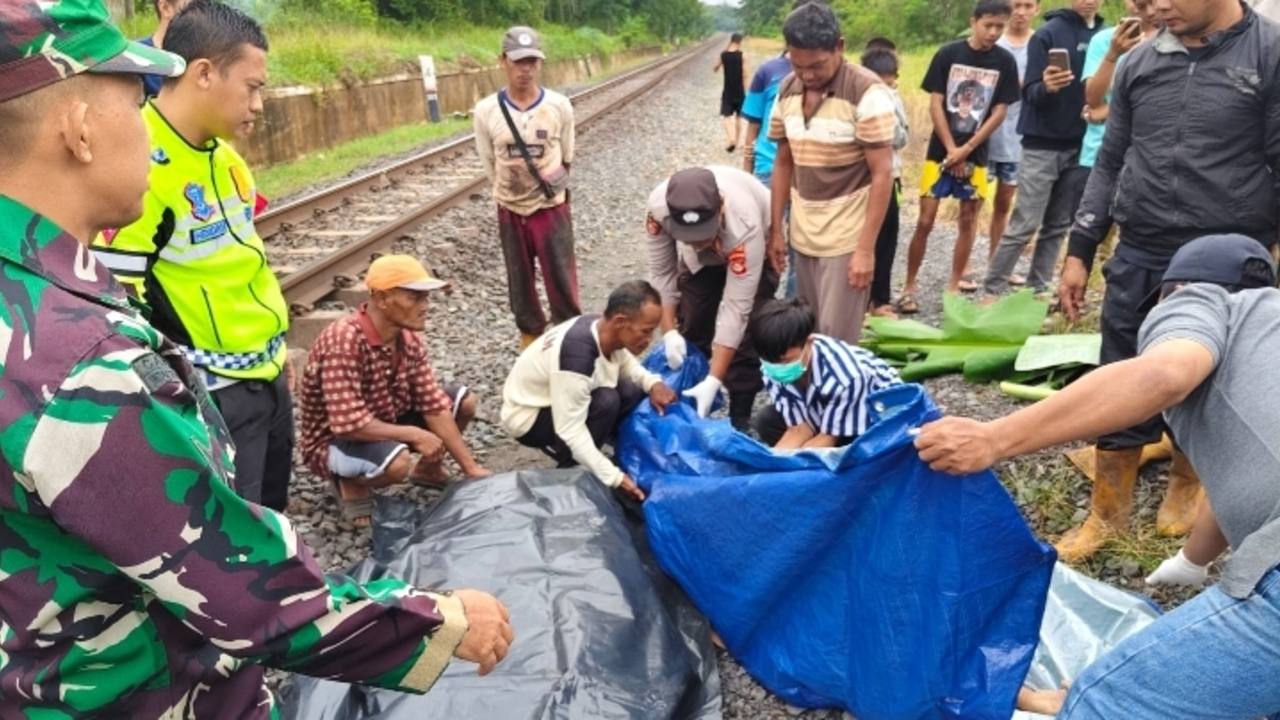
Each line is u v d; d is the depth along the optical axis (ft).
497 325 20.03
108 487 3.34
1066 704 6.28
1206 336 5.76
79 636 3.68
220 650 3.89
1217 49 9.84
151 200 7.66
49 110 3.45
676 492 9.26
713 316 14.03
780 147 13.92
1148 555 10.43
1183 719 5.76
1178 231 10.27
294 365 16.40
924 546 7.25
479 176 35.24
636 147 50.31
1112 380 5.64
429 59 65.21
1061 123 18.38
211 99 7.73
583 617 8.30
